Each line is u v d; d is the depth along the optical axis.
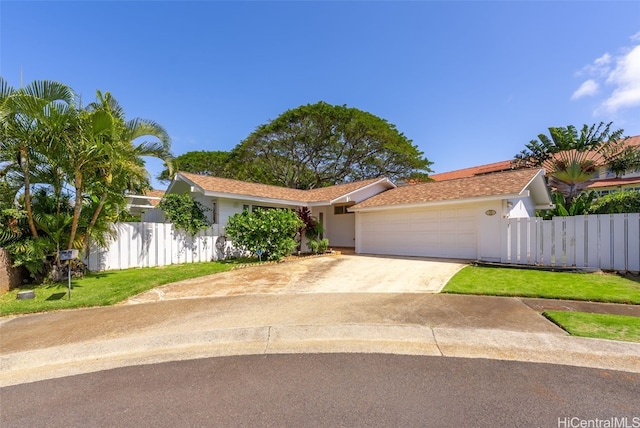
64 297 6.70
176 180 15.05
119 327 4.95
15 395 3.07
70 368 3.67
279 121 28.12
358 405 2.78
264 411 2.71
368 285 7.87
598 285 7.02
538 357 3.72
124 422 2.59
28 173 7.83
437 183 14.86
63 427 2.54
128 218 11.23
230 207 14.22
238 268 10.69
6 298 6.73
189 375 3.44
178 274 9.41
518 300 6.08
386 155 28.25
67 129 7.86
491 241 10.88
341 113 27.31
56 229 8.31
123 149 8.42
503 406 2.72
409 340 4.29
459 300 6.21
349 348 4.10
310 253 14.82
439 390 3.02
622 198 13.58
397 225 13.95
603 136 21.36
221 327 4.89
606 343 3.95
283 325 4.93
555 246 9.48
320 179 30.05
